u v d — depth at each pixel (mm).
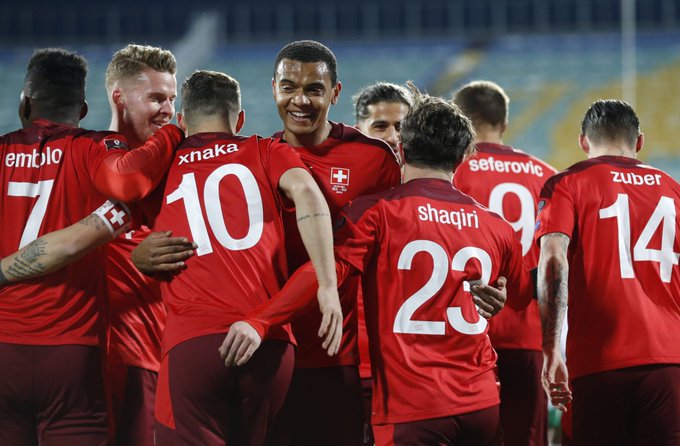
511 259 13727
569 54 98875
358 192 14883
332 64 14477
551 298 15008
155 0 111250
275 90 14469
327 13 112000
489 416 12875
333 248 12820
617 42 100438
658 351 14812
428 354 12789
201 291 12641
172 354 12570
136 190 13094
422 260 12930
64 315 13750
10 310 13656
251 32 112250
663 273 15164
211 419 12445
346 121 86312
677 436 14820
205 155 13211
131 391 15797
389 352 12875
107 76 17078
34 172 14023
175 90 17141
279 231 13133
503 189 18000
